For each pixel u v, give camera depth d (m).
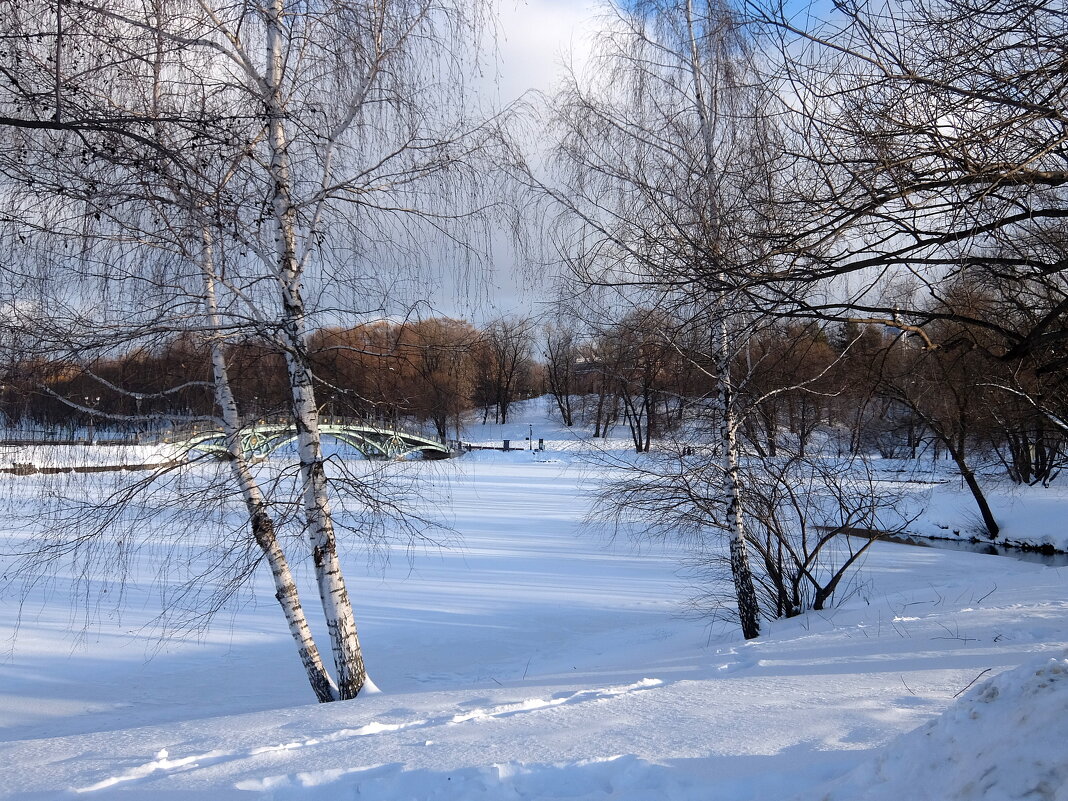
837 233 4.13
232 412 8.67
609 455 13.39
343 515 9.62
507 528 27.59
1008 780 2.95
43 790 5.01
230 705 11.41
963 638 7.87
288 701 11.40
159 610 16.41
